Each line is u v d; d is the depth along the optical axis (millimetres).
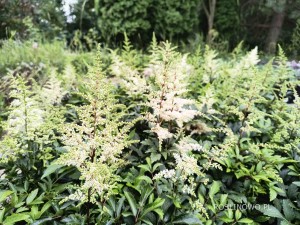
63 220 2125
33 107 2480
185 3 10359
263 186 2758
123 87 3916
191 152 2854
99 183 1893
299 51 10234
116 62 4402
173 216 2277
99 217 2158
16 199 2215
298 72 5840
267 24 14258
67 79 4512
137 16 10172
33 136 2426
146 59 6512
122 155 2826
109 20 10242
